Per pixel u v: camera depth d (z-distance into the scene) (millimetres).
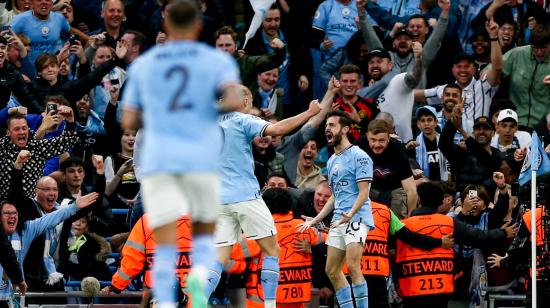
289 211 26062
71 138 29016
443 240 26156
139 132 29594
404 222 26312
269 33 35406
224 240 22812
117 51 32000
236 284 26109
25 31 33844
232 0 36688
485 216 28469
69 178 29484
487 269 28047
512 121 31625
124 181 30703
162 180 15219
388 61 33594
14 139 28312
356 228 24703
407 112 32906
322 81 35312
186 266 24078
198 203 15406
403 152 27906
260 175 30000
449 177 31453
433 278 26203
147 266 24641
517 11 35688
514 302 28078
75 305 26781
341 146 24891
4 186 28062
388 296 27438
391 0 36406
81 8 36375
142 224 24734
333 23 35750
